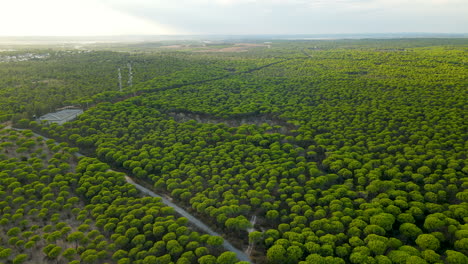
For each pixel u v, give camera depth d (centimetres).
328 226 5488
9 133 8938
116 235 5606
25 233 5553
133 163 7994
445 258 4766
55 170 7456
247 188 7050
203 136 9688
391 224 5416
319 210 5981
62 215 6412
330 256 4781
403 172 7262
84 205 6781
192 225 6156
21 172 7200
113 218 6031
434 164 7294
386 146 8400
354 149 8431
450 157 7369
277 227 6003
